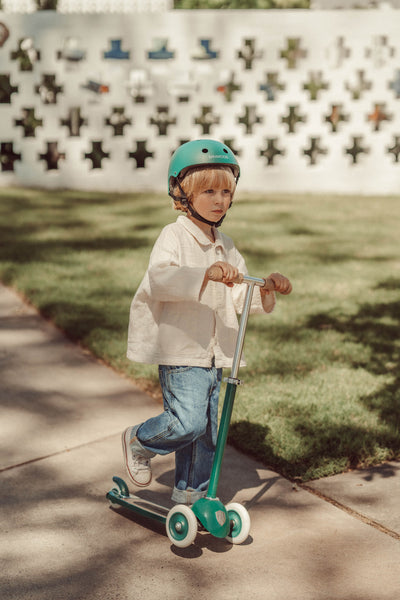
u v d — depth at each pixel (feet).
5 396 13.62
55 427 12.46
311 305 19.01
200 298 8.61
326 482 10.91
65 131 33.91
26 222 27.07
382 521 9.90
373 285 20.88
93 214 28.96
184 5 43.57
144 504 10.18
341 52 34.81
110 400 13.58
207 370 9.32
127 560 8.95
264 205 31.99
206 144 9.06
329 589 8.46
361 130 35.78
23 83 33.14
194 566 8.86
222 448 9.00
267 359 15.25
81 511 10.03
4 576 8.56
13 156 35.32
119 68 33.47
